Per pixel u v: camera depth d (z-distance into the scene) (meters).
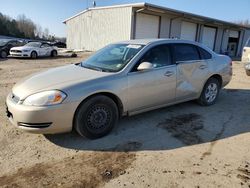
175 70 4.84
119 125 4.56
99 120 3.97
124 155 3.55
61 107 3.55
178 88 4.96
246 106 5.91
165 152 3.64
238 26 27.45
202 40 25.55
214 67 5.68
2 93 6.70
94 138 3.99
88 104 3.79
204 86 5.61
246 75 10.84
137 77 4.27
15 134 4.14
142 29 20.27
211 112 5.40
